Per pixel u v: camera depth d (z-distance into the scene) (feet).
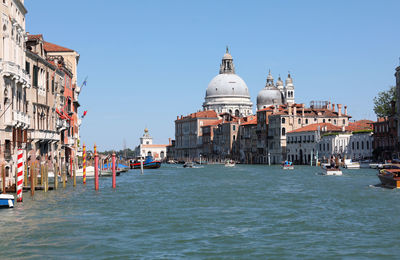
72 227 109.40
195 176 333.42
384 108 497.46
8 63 156.66
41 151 206.80
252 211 136.26
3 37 156.97
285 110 634.43
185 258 84.79
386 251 89.56
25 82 175.42
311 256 86.33
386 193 184.55
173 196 177.27
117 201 157.48
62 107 243.40
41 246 92.02
